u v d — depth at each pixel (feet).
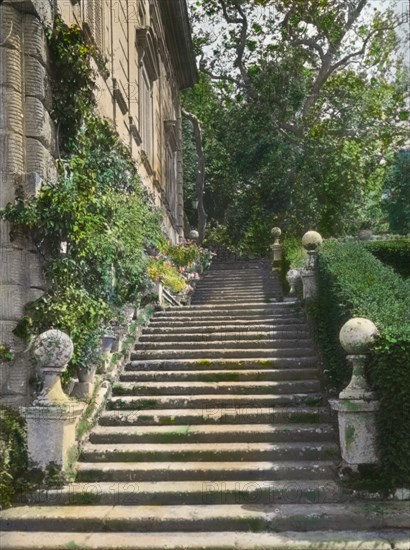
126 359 33.09
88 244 25.61
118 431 25.84
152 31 65.46
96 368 28.58
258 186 91.86
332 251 36.01
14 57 25.07
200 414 27.09
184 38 86.38
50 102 26.96
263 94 88.74
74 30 28.35
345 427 21.75
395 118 87.20
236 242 100.73
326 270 32.53
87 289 26.81
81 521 19.98
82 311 24.79
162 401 28.55
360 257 34.91
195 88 116.88
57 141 27.43
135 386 29.96
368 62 90.17
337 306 27.91
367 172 86.53
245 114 90.68
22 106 25.30
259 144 88.63
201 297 58.85
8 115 24.79
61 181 25.64
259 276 69.51
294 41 89.04
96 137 31.24
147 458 24.26
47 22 26.86
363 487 21.06
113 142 33.47
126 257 32.12
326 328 30.58
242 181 98.48
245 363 31.99
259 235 95.35
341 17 87.40
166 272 49.78
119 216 31.81
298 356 33.09
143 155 58.59
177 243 83.92
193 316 41.19
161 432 25.64
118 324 32.17
